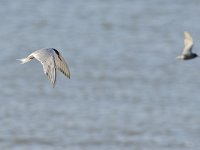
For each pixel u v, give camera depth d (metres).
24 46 44.12
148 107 31.05
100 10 54.66
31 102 32.28
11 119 29.72
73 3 57.53
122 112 30.27
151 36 45.53
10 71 38.16
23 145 26.53
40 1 58.69
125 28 48.25
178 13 52.84
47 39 45.78
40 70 37.94
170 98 32.41
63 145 26.38
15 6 56.81
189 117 29.48
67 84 34.91
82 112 30.39
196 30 47.16
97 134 27.45
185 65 38.25
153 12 53.44
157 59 39.66
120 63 38.91
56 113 30.30
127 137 27.05
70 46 43.38
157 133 27.47
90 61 39.41
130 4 56.72
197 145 26.05
